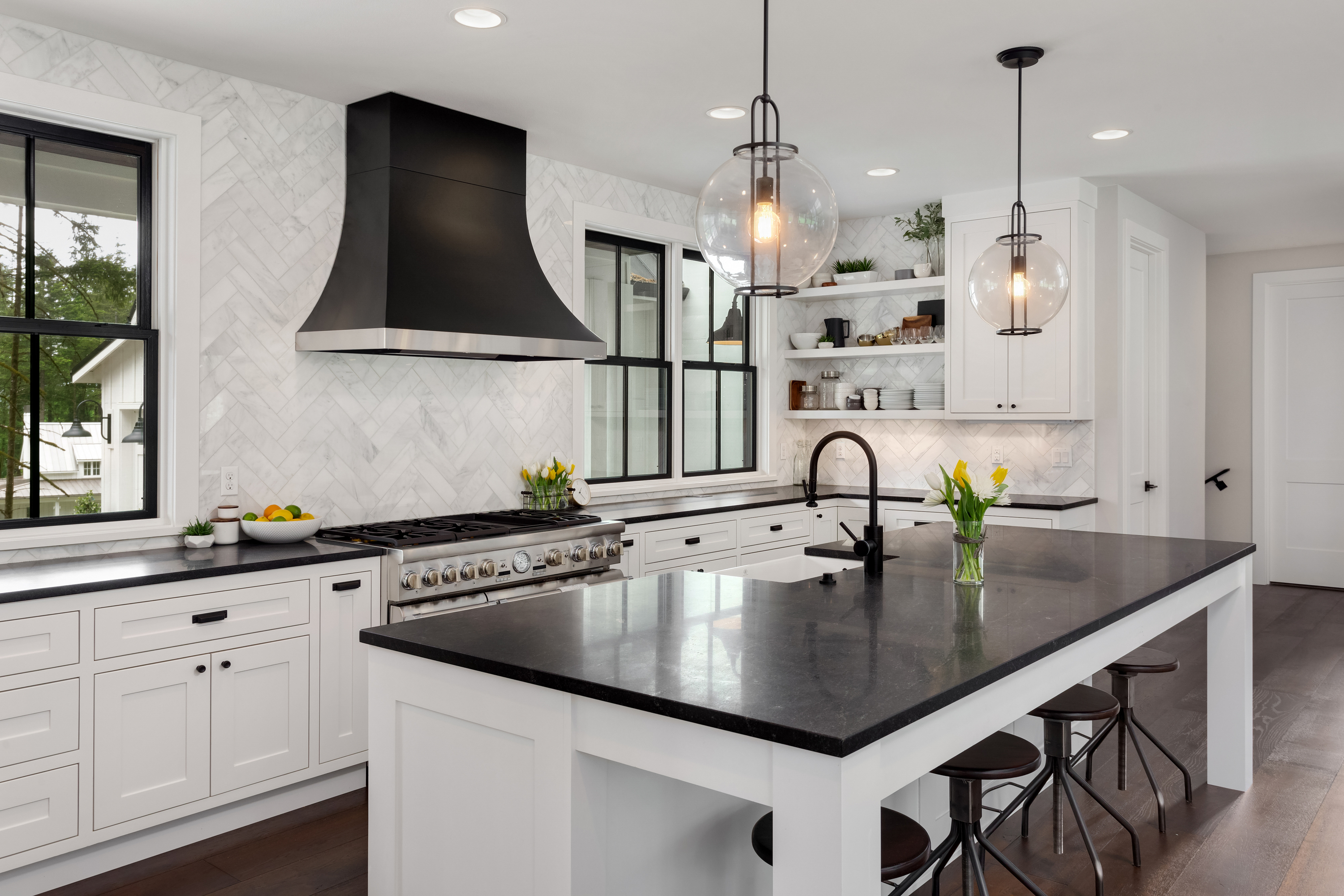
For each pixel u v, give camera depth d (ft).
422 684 6.70
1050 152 15.40
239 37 10.66
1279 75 11.98
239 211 11.96
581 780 5.82
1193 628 19.97
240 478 12.03
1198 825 10.52
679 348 18.66
